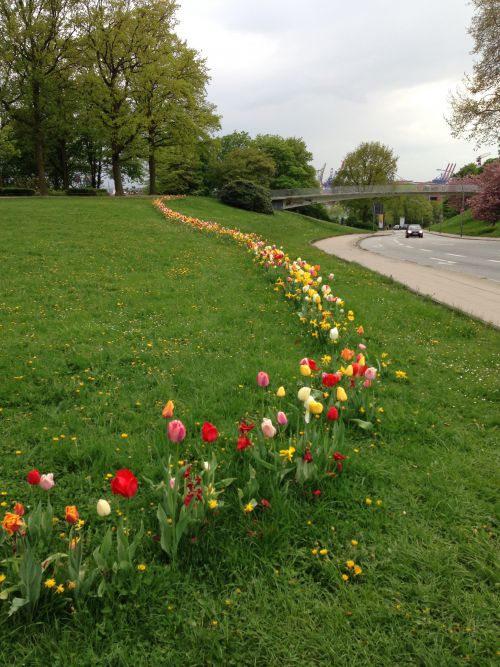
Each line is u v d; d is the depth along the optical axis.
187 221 24.20
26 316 8.27
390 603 2.58
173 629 2.40
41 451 4.05
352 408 4.67
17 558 2.55
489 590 2.68
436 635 2.38
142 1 42.78
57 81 40.50
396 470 3.87
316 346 7.13
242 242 18.67
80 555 2.50
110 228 20.91
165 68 43.38
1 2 37.69
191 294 10.34
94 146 56.75
